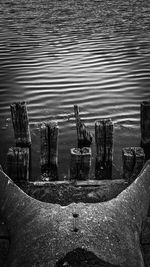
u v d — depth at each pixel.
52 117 11.02
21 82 14.07
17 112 8.39
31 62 16.61
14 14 30.22
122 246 4.13
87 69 15.55
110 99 12.41
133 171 6.83
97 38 21.05
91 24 25.34
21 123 8.50
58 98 12.51
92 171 8.26
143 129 8.70
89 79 14.30
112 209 4.67
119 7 33.47
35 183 6.55
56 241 4.00
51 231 4.17
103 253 3.89
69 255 3.79
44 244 4.02
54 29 23.75
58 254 3.83
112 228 4.31
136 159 6.76
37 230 4.29
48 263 3.76
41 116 11.09
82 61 16.69
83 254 3.80
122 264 3.88
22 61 16.80
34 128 10.26
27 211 4.75
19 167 6.63
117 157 8.84
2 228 5.00
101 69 15.52
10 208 5.01
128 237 4.37
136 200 5.08
